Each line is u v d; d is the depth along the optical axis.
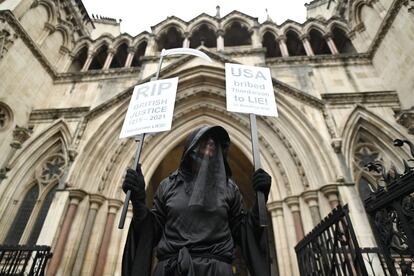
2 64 11.16
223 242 1.82
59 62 15.34
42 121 12.15
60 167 11.05
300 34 15.65
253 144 2.42
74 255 7.99
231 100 2.85
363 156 10.12
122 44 17.25
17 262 6.58
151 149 11.30
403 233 2.69
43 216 9.91
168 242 1.83
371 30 13.62
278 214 9.23
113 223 9.16
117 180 10.14
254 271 1.83
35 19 13.91
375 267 6.95
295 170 9.77
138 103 3.29
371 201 3.34
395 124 10.04
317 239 6.01
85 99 13.09
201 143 2.26
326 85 12.20
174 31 17.03
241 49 14.48
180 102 12.59
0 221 9.54
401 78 10.88
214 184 2.03
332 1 19.38
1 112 11.32
